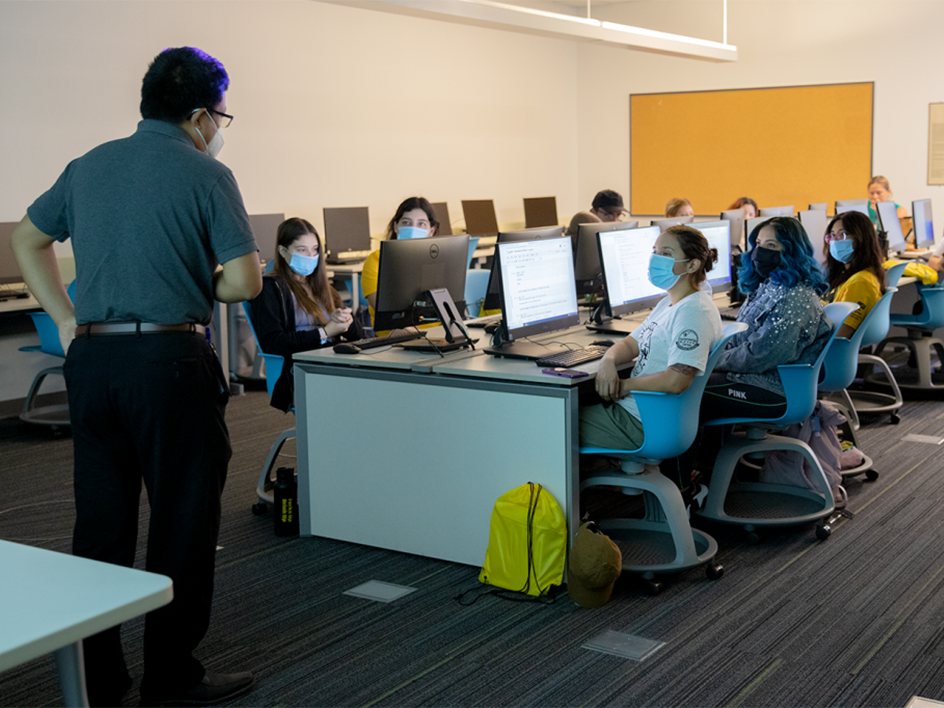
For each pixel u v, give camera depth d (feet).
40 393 19.25
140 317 6.61
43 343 16.88
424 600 9.13
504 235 12.48
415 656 7.95
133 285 6.57
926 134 29.04
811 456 11.08
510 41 31.78
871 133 29.89
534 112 33.14
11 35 18.49
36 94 19.03
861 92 29.84
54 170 19.48
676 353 8.99
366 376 10.35
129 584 3.70
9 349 18.57
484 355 10.50
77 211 6.67
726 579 9.56
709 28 32.09
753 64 31.45
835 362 12.27
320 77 25.31
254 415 18.12
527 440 9.42
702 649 7.98
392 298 10.77
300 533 11.10
